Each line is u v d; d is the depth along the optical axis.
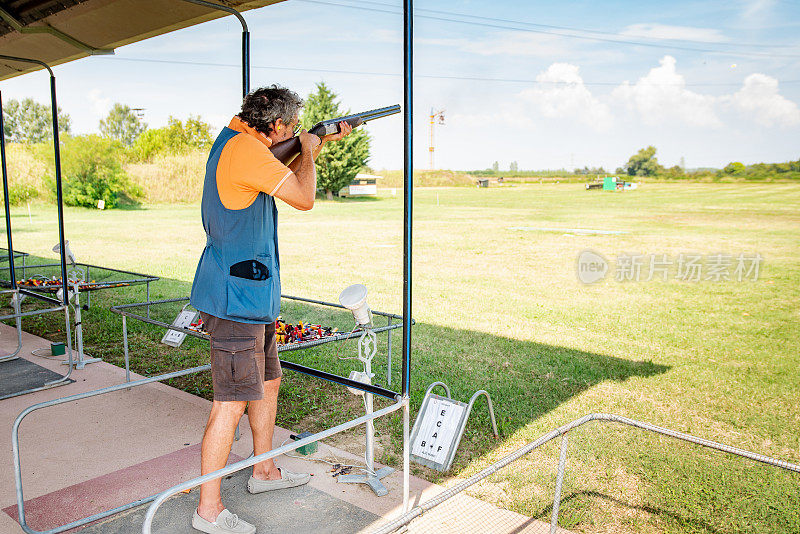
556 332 6.49
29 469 2.96
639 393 4.50
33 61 4.12
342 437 3.50
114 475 2.90
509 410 4.05
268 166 2.07
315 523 2.48
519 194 42.94
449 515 2.59
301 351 5.46
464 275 10.66
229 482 2.84
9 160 29.12
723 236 17.38
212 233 2.20
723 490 2.92
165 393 4.13
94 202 30.33
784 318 7.30
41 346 5.35
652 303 8.23
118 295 8.37
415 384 4.57
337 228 19.67
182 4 3.45
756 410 4.18
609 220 22.88
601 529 2.54
